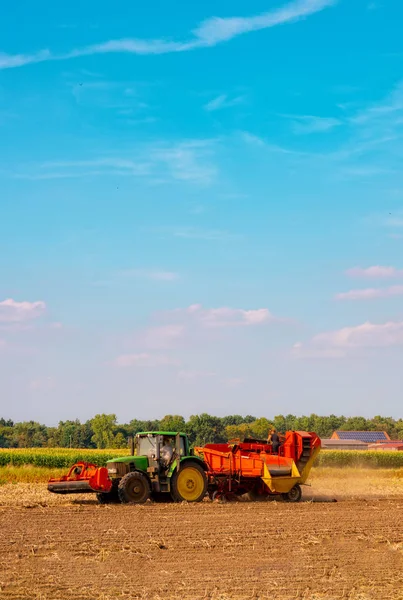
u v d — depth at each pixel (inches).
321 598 447.2
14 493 995.3
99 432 5118.1
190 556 553.9
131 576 490.0
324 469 1875.0
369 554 578.6
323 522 727.7
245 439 1005.8
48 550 562.6
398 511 833.5
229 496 916.0
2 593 439.5
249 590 461.7
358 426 6501.0
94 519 708.0
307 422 6628.9
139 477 834.8
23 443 6565.0
